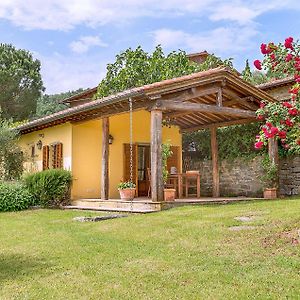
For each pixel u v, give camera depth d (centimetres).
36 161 1770
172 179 1562
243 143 1642
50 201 1470
